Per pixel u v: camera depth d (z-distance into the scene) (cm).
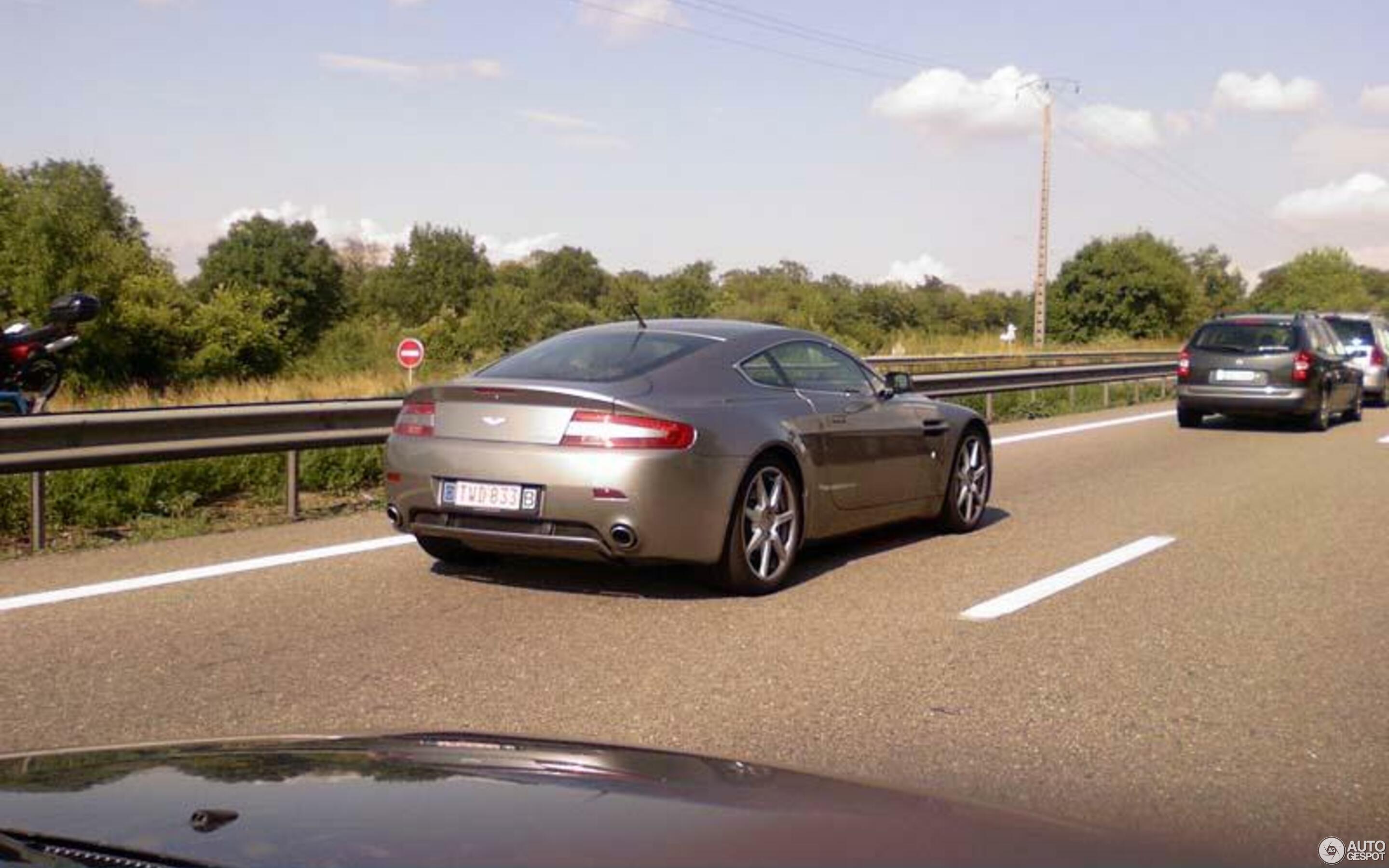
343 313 8706
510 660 534
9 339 1209
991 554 804
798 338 746
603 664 529
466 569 727
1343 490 1136
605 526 603
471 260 11912
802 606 646
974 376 1878
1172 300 6888
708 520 624
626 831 131
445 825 133
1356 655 555
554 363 671
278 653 539
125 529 865
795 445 682
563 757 173
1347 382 1970
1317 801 376
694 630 591
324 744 186
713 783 155
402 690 488
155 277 5131
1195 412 1880
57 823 137
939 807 150
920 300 10075
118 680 496
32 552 766
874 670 524
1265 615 633
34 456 753
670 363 658
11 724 439
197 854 125
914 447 809
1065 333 7138
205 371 5091
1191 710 471
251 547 789
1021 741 433
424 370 2572
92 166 6506
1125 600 667
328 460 1073
